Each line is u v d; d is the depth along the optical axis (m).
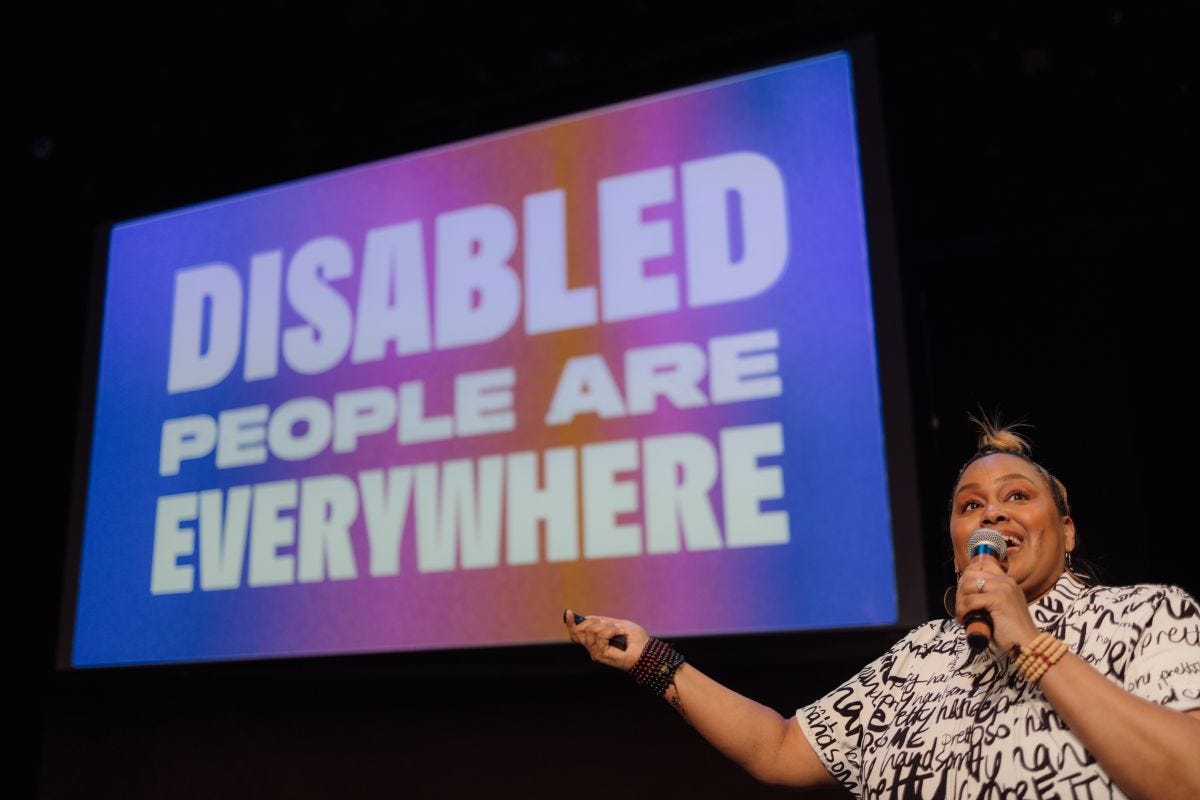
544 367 2.82
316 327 3.08
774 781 1.49
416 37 3.39
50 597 3.46
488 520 2.76
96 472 3.20
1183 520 2.96
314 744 2.86
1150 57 2.98
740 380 2.64
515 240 2.94
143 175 3.71
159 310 3.28
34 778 3.43
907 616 2.38
